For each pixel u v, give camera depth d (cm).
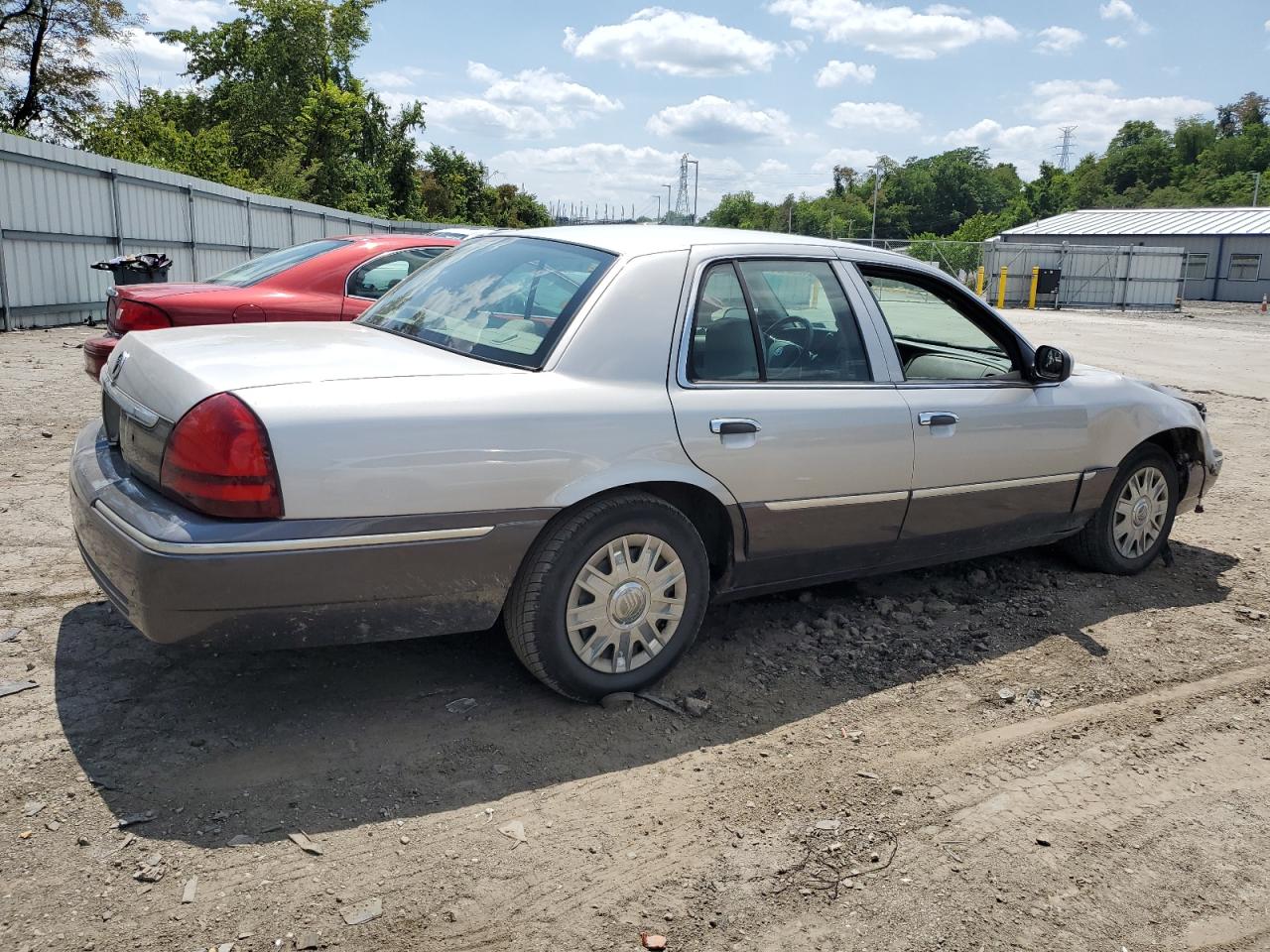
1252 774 332
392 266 720
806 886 264
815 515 382
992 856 281
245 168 4209
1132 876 275
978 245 4025
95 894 244
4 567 454
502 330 350
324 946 232
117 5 3092
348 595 293
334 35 4684
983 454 428
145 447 305
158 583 275
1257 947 250
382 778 301
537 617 327
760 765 322
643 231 386
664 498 358
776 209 11650
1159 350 1995
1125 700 380
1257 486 749
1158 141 12850
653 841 279
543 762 316
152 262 1472
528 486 313
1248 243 4650
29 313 1481
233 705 339
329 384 298
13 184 1427
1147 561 522
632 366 340
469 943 237
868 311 408
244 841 268
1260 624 460
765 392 367
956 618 450
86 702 335
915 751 336
